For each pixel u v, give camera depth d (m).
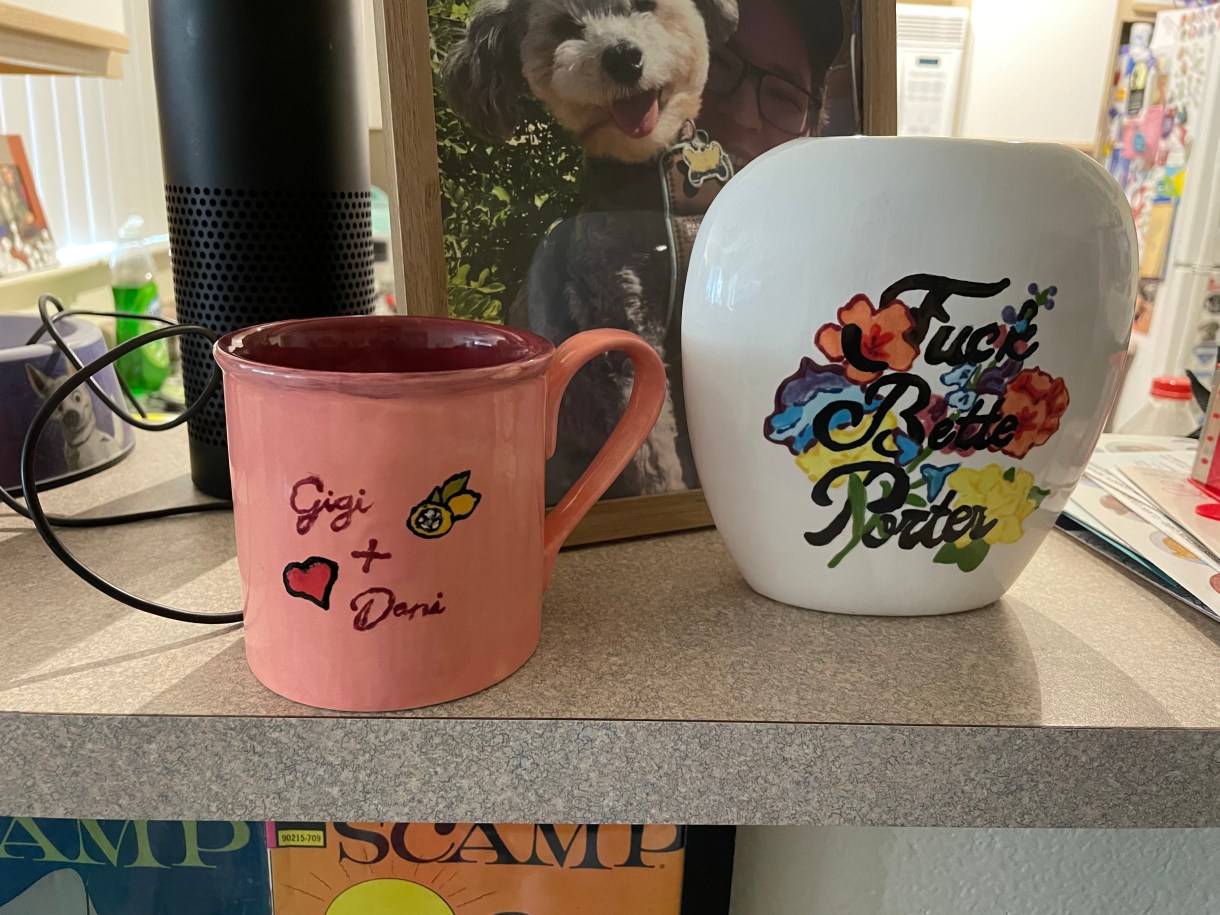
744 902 0.52
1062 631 0.41
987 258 0.35
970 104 2.04
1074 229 0.36
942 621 0.42
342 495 0.30
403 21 0.42
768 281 0.37
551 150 0.46
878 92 0.52
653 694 0.35
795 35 0.50
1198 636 0.41
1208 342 1.50
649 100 0.47
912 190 0.35
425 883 0.44
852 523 0.39
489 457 0.32
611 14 0.46
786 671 0.37
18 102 1.21
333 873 0.43
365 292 0.53
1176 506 0.50
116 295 1.05
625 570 0.46
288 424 0.30
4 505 0.51
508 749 0.34
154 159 1.73
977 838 0.51
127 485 0.55
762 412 0.38
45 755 0.33
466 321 0.38
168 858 0.46
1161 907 0.53
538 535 0.36
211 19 0.46
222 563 0.44
